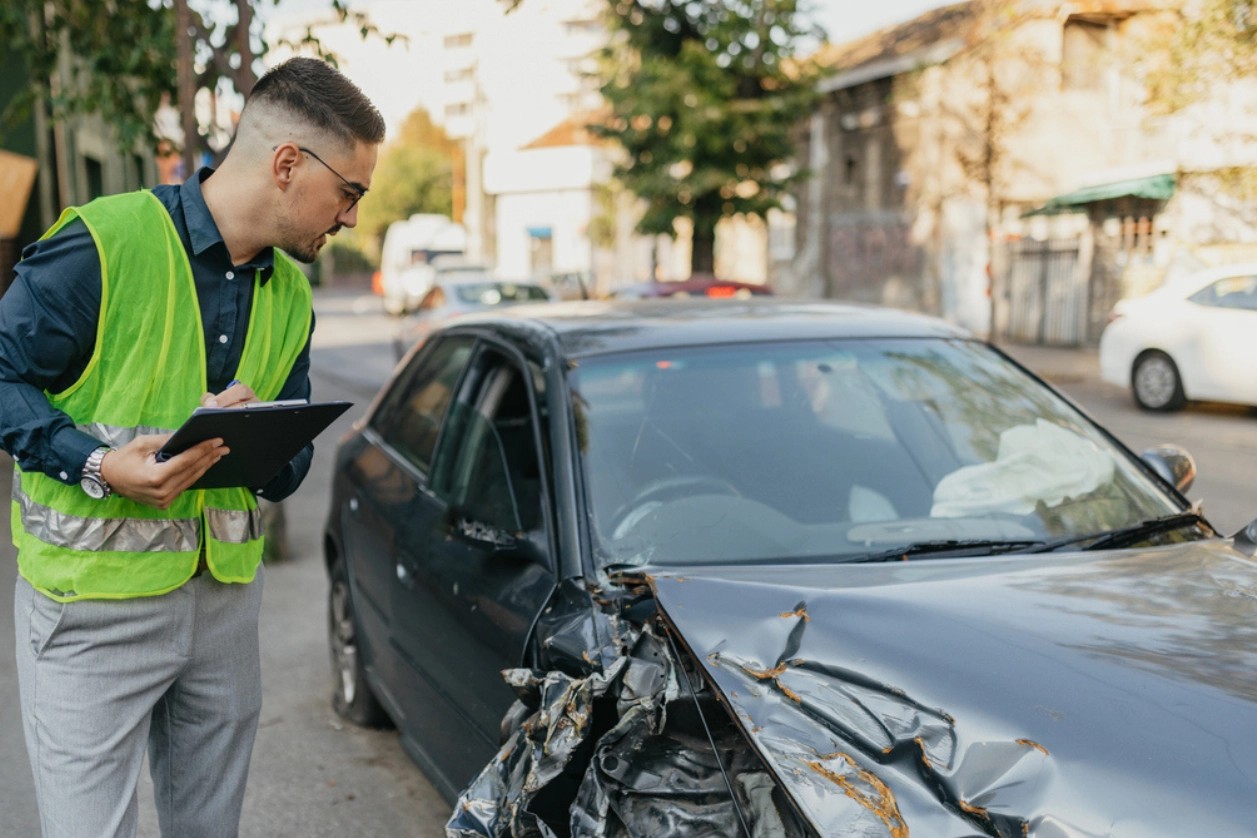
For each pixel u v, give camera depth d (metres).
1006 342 22.92
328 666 5.49
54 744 2.26
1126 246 20.23
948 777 1.75
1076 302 21.62
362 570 4.37
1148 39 16.52
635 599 2.50
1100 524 3.05
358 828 3.88
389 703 4.07
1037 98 22.61
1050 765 1.71
